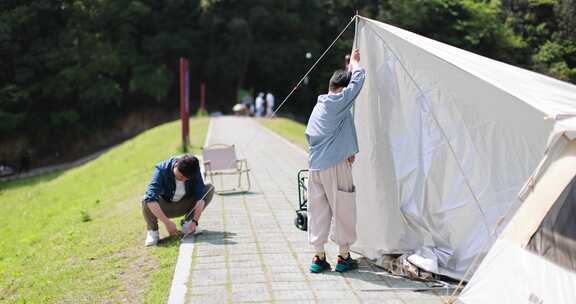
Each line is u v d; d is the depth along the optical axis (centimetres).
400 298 1038
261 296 1035
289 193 2091
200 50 10650
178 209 1473
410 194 1199
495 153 1069
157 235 1425
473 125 1098
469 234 1119
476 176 1104
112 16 9781
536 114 966
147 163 3553
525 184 952
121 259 1323
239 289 1070
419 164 1187
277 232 1505
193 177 1443
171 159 1443
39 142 9000
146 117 10431
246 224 1595
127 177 3169
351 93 1088
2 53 8469
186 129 3706
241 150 3609
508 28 10631
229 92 11175
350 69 1167
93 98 9175
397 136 1219
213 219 1656
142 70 10006
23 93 8494
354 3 11575
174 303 992
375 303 1011
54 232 1978
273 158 3222
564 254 849
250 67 11188
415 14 10812
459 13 10981
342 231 1158
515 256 918
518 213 947
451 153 1138
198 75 10969
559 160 914
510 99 1010
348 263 1188
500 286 922
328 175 1120
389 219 1231
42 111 9144
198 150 3662
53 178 5406
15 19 8475
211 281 1113
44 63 8725
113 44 9975
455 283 1111
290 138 4569
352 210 1145
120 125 10181
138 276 1192
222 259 1259
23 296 1188
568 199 873
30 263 1528
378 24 1228
